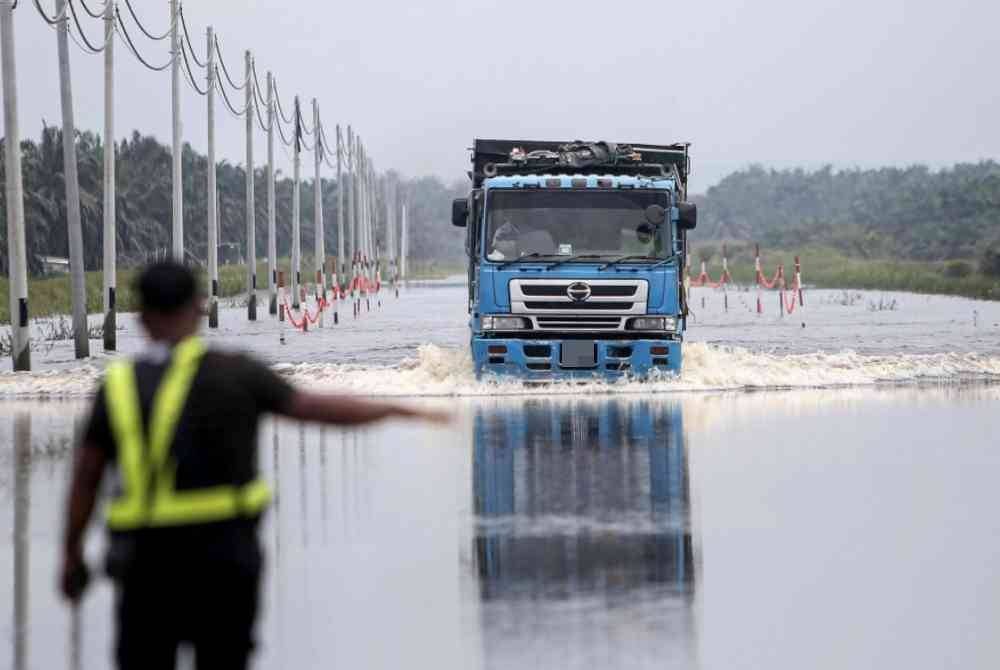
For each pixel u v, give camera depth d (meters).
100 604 25.52
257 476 16.33
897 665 21.12
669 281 63.81
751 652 21.80
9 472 41.19
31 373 75.44
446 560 28.45
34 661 21.78
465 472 40.19
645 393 63.88
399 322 138.88
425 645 22.36
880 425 50.75
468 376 66.81
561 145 73.81
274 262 165.00
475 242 67.38
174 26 122.44
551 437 47.78
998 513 33.09
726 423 51.59
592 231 64.12
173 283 16.38
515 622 23.69
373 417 16.72
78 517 16.09
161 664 15.96
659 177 68.69
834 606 24.62
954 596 25.23
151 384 15.88
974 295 196.00
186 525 15.70
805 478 38.41
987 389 66.25
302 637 22.95
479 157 73.94
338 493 36.78
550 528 31.64
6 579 27.42
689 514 33.22
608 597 25.34
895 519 32.44
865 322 127.06
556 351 63.88
